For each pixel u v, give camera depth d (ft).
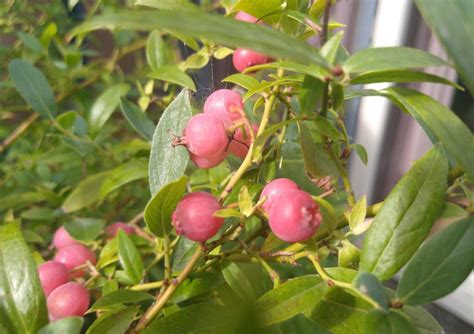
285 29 0.45
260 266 0.39
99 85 0.97
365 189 0.94
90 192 0.65
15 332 0.33
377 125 0.89
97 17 0.22
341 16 0.87
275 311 0.32
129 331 0.37
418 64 0.28
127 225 0.59
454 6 0.25
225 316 0.33
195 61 0.56
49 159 0.73
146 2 0.45
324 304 0.35
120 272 0.48
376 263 0.33
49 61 0.87
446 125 0.32
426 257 0.32
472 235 0.32
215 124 0.36
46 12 0.97
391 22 0.82
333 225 0.37
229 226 0.42
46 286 0.44
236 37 0.23
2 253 0.34
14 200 0.70
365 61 0.29
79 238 0.55
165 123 0.40
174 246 0.43
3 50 0.96
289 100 0.44
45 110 0.66
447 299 0.69
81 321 0.31
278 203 0.32
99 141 0.79
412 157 0.90
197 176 0.60
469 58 0.24
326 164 0.45
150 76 0.53
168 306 0.40
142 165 0.62
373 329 0.29
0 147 0.82
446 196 0.37
